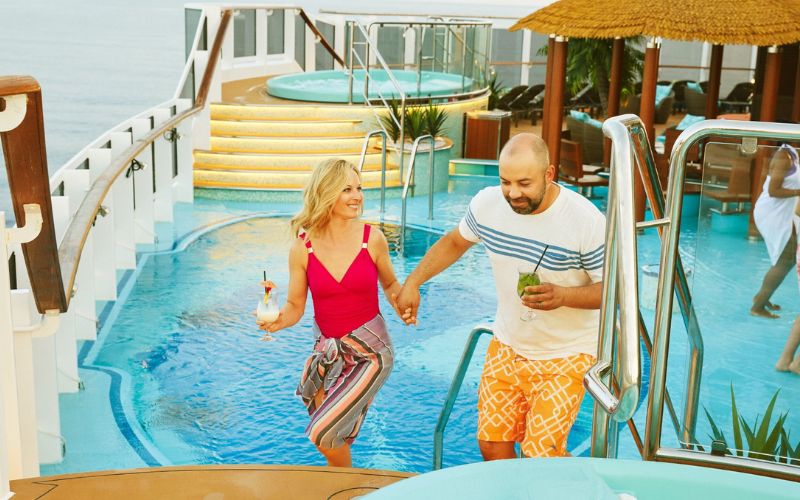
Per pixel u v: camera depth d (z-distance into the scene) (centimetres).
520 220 357
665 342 276
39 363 475
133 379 608
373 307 395
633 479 195
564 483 191
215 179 1279
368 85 1498
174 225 1075
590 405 589
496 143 1549
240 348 673
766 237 280
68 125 4709
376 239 393
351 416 386
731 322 288
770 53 1094
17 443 336
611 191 242
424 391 602
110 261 775
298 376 623
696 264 288
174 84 6462
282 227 1080
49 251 339
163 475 327
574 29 1131
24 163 309
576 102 2039
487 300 808
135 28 10812
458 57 1561
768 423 289
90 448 502
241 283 841
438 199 1270
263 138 1341
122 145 904
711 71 1518
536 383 370
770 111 1110
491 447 385
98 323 716
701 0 1064
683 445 300
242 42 1809
